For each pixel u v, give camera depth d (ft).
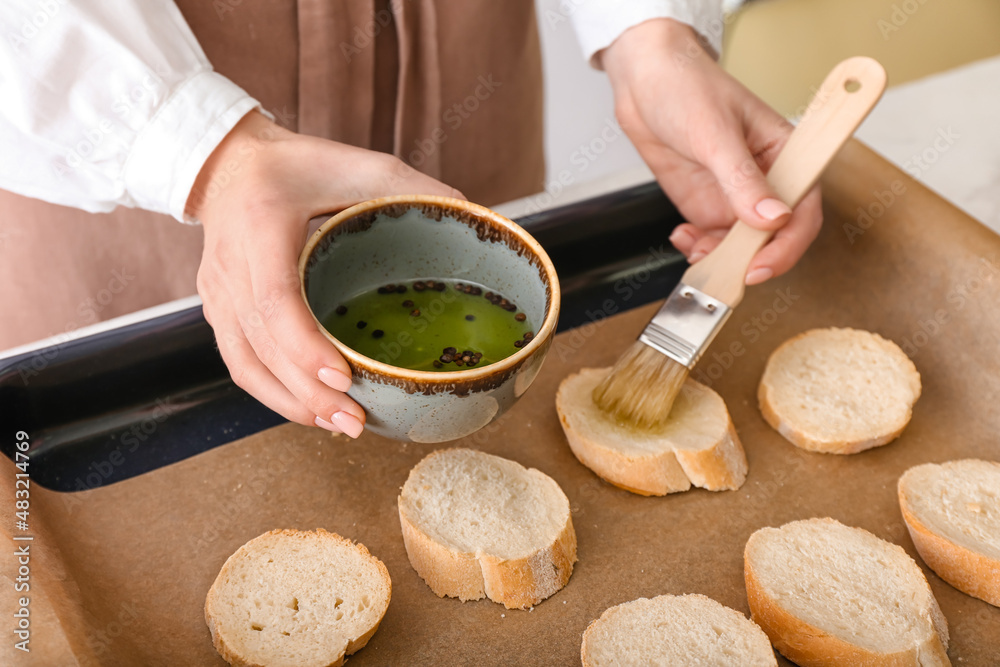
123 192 1.90
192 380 1.98
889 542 1.82
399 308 1.78
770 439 1.98
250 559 1.75
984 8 5.11
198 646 1.67
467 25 2.25
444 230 1.78
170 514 1.80
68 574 1.68
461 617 1.73
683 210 2.26
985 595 1.77
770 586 1.75
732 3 5.13
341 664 1.66
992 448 1.97
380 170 1.85
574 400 1.98
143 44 1.80
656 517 1.86
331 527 1.81
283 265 1.68
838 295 2.20
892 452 1.96
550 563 1.75
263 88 2.18
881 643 1.69
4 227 2.22
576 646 1.70
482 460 1.89
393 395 1.61
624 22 2.15
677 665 1.67
